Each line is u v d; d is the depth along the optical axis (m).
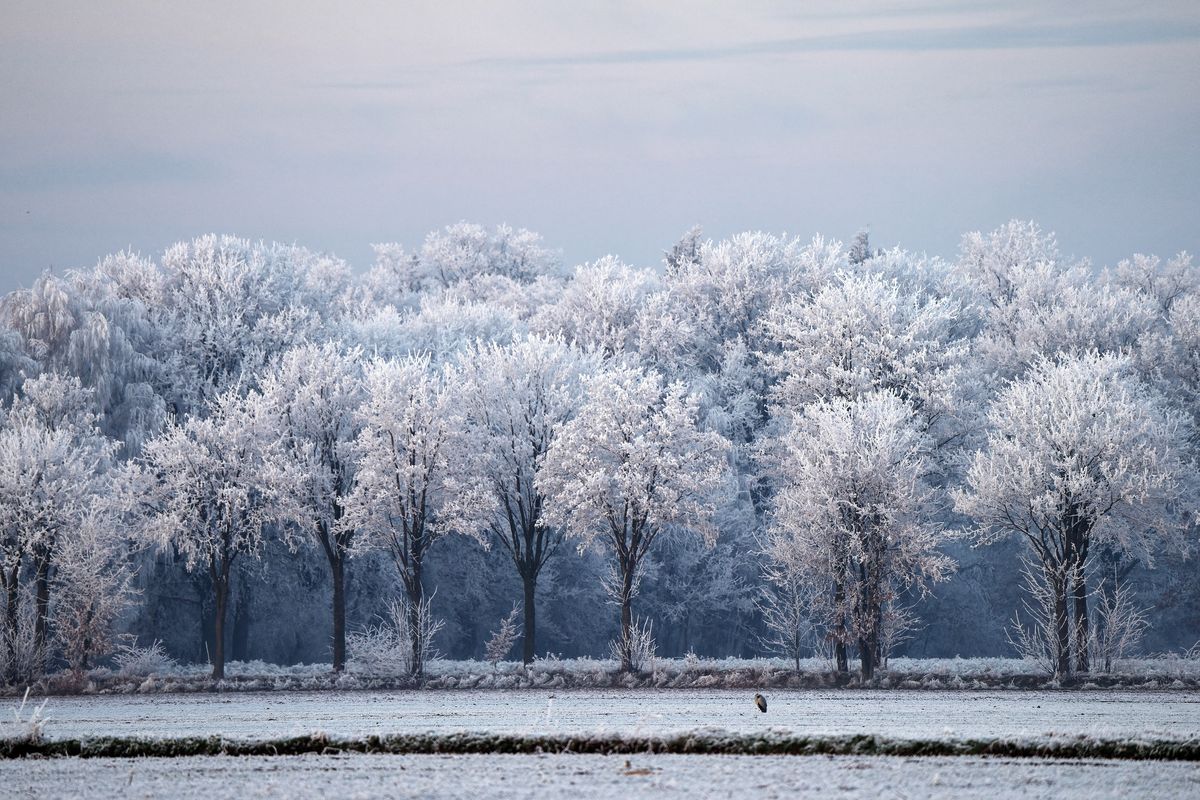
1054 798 28.41
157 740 36.03
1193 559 99.75
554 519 80.00
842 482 75.75
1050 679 70.94
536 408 87.00
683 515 80.50
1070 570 74.88
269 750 35.81
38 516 76.44
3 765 34.50
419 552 81.69
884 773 31.41
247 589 97.56
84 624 76.31
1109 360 84.44
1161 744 33.31
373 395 83.00
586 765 33.00
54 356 89.94
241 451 81.56
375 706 59.12
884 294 95.44
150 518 80.88
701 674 75.19
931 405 87.62
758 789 29.55
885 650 78.50
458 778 31.36
